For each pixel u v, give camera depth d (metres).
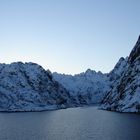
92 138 63.38
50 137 65.75
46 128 82.94
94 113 147.25
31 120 110.50
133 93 145.50
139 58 163.88
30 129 80.56
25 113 159.38
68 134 70.25
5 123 98.19
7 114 150.25
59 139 63.03
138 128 77.75
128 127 80.25
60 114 147.62
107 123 93.38
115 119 105.62
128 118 107.12
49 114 148.25
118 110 150.25
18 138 64.44
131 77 158.75
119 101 157.75
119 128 78.81
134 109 135.88
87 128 81.69
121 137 63.41
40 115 140.75
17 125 91.50
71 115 138.50
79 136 66.69
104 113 143.00
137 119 102.12
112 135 66.62
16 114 149.62
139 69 155.25
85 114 142.88
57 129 80.31
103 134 68.75
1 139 63.22
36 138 64.50
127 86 157.38
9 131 76.25
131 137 63.16
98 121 101.75
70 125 91.00
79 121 104.69
